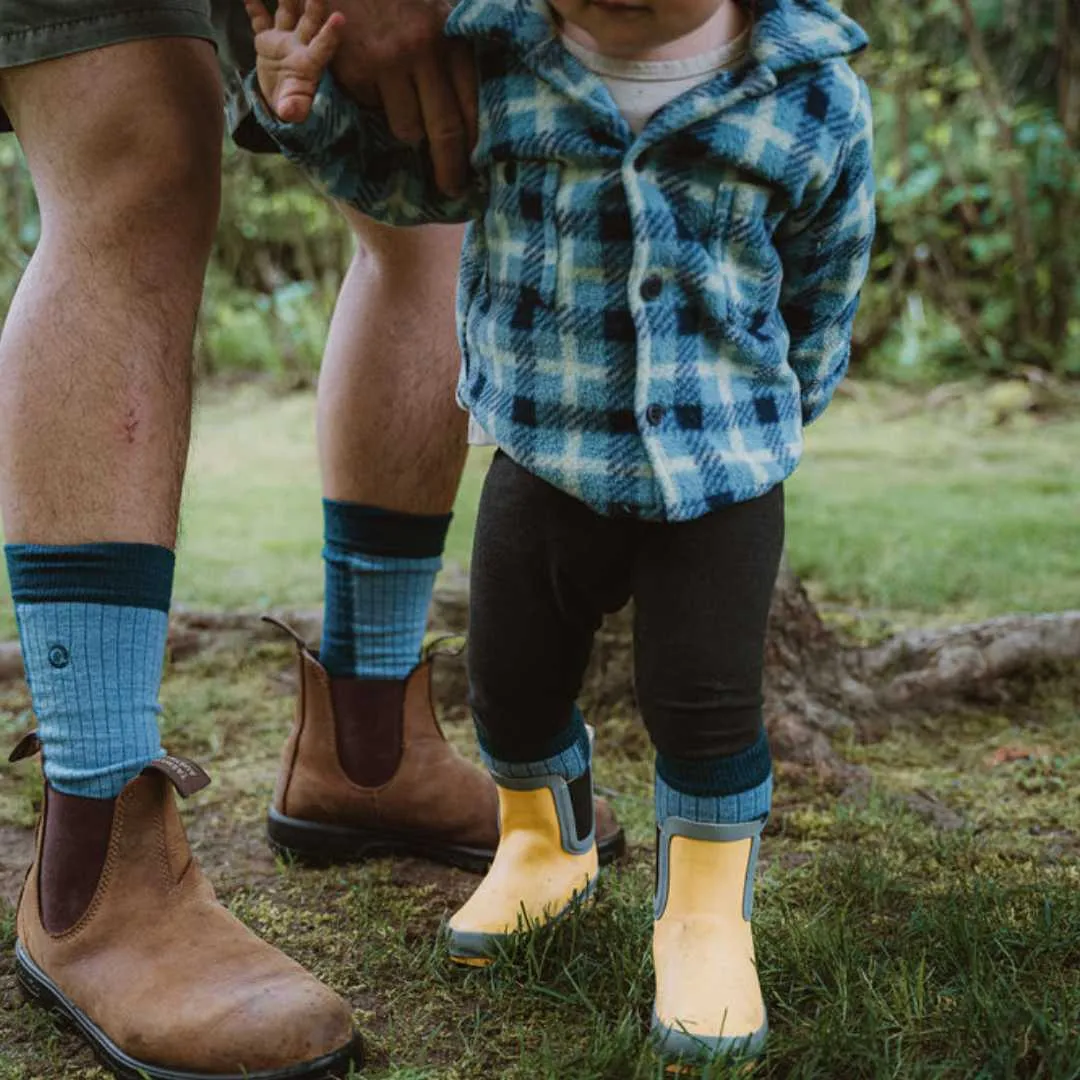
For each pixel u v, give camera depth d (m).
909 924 1.67
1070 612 2.90
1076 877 1.88
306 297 8.45
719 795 1.48
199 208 1.54
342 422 1.91
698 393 1.43
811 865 1.93
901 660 2.78
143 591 1.51
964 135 7.79
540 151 1.44
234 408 7.27
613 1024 1.50
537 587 1.53
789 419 1.51
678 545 1.46
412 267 1.87
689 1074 1.40
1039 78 7.97
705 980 1.45
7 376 1.49
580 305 1.44
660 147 1.42
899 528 4.25
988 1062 1.37
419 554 1.95
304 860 2.00
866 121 1.50
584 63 1.44
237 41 1.73
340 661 1.96
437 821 1.96
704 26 1.44
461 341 1.60
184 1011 1.40
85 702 1.50
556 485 1.45
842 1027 1.41
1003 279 7.79
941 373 7.65
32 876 1.57
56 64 1.46
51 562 1.49
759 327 1.49
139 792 1.49
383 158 1.54
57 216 1.50
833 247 1.54
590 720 2.64
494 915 1.67
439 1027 1.52
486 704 1.62
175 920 1.50
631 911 1.72
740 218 1.44
